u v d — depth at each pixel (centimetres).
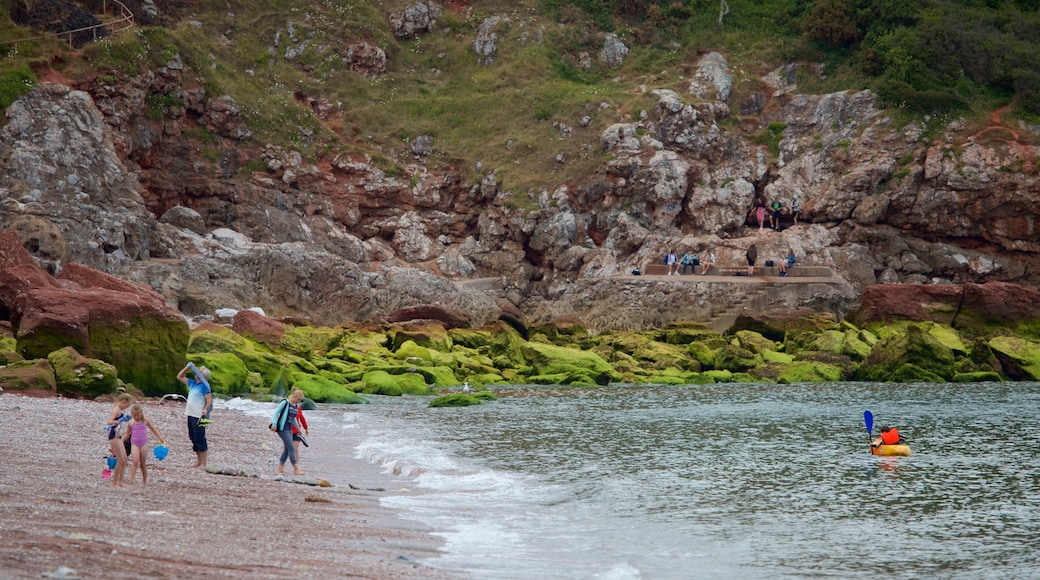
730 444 2164
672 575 1023
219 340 3409
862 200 6638
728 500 1484
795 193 6894
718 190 6894
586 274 6481
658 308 5853
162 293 5091
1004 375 4403
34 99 5612
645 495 1516
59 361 2608
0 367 2575
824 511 1407
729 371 4428
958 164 6594
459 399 3077
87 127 5700
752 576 1034
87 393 2569
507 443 2153
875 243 6594
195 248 5762
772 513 1387
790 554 1138
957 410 2967
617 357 4541
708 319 5716
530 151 7150
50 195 5275
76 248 5056
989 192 6525
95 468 1416
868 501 1488
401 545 1066
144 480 1332
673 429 2453
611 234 6700
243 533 1041
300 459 1816
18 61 5803
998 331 4838
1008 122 6856
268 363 3412
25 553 817
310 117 7125
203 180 6388
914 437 2325
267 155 6738
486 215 6919
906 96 6925
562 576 974
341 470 1697
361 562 948
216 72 6900
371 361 4028
